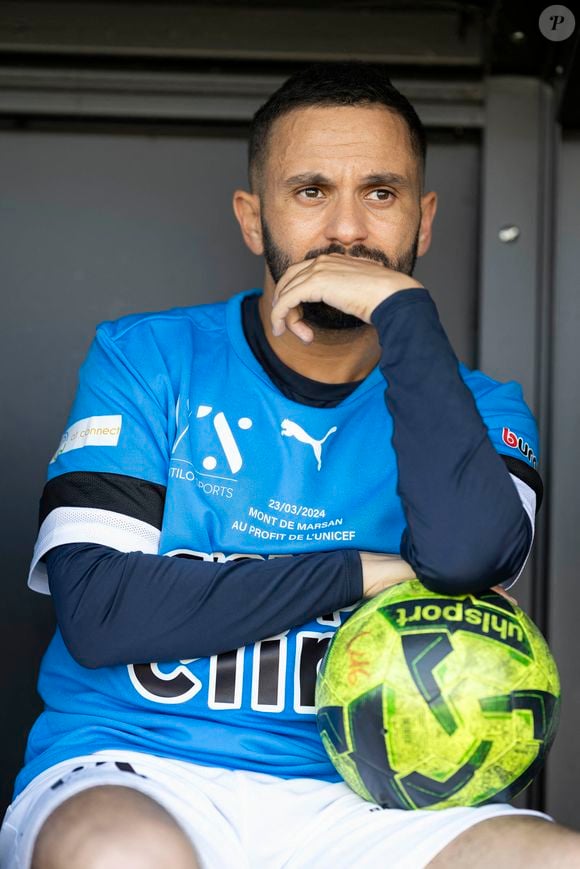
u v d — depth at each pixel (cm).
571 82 248
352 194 186
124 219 272
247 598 164
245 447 189
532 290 263
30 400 268
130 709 173
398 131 190
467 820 148
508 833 144
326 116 188
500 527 156
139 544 178
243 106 265
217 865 156
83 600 166
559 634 256
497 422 194
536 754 151
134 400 188
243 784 165
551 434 260
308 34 265
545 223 265
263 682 173
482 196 265
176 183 272
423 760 148
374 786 153
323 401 194
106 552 170
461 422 159
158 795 156
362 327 187
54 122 271
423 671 147
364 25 266
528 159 265
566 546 258
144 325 200
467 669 147
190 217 272
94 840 141
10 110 264
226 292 271
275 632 166
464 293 271
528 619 156
